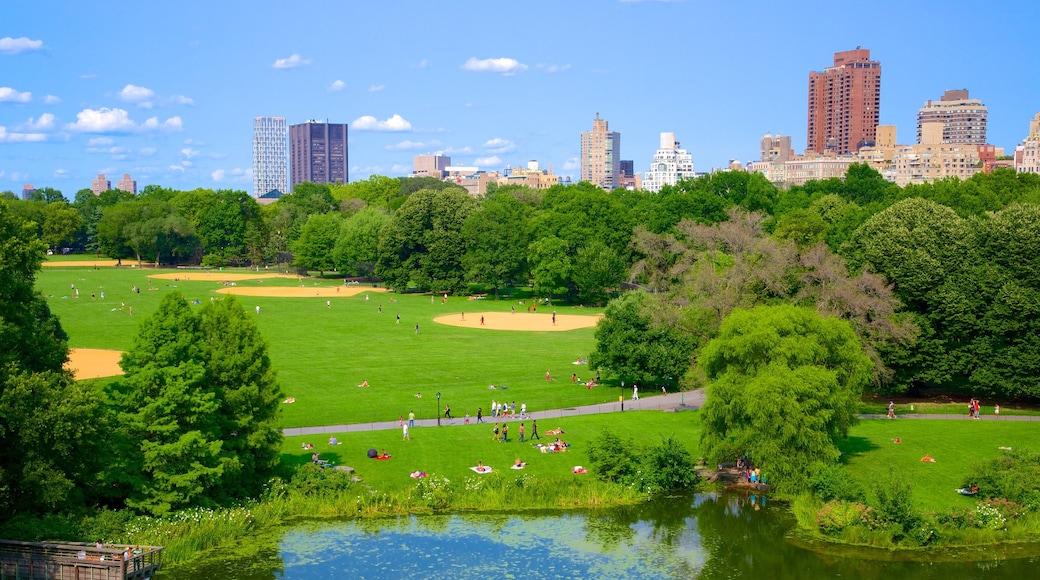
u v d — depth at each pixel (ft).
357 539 195.62
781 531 201.77
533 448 253.44
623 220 606.96
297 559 184.24
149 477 195.83
